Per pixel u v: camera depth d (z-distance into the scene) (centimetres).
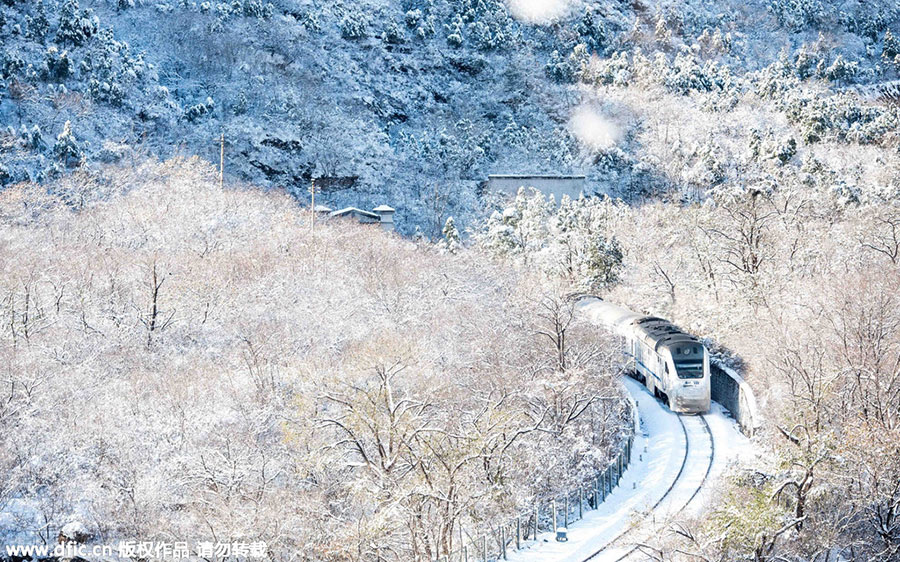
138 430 4475
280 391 4950
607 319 7206
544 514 4378
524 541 4081
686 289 8038
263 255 7188
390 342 5106
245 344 5456
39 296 6034
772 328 6103
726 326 6994
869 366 4881
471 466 3984
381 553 3772
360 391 4128
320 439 4253
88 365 5203
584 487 4566
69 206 9119
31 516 4066
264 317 5884
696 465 4916
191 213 8169
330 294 6438
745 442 5247
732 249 7762
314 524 3809
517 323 6200
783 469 3862
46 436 4375
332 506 4125
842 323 5591
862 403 4584
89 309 5981
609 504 4519
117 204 8519
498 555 3900
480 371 5378
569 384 4994
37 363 5047
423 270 7594
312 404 4400
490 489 3838
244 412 4628
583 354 5678
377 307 6525
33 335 5597
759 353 6125
